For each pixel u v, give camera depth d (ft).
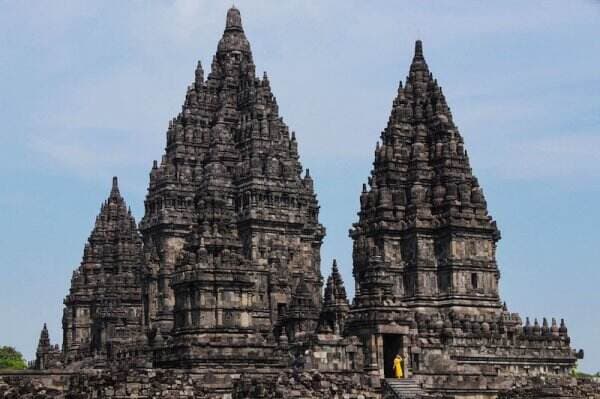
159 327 449.06
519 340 403.75
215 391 290.35
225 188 466.29
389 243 427.33
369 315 333.62
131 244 579.89
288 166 493.36
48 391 267.59
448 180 428.15
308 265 490.49
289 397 279.49
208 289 332.39
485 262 422.00
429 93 453.17
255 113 501.97
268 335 366.22
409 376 334.44
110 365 376.89
